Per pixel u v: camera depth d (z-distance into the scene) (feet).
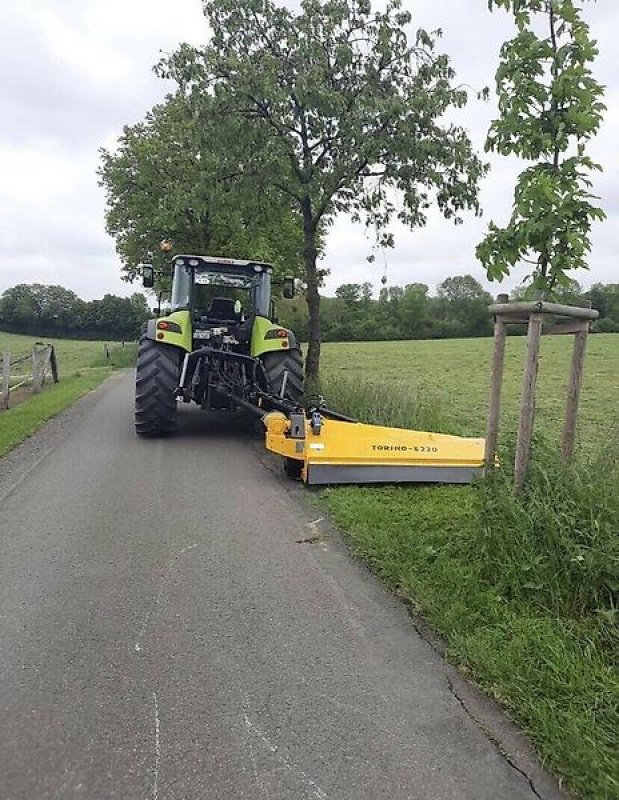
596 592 12.21
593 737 8.96
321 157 40.37
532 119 13.51
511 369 81.66
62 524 18.11
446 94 37.70
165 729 9.37
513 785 8.42
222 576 14.66
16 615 12.69
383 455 21.81
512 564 12.94
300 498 20.97
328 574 14.84
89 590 13.84
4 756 8.78
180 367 31.22
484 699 10.18
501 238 13.89
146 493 21.40
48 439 30.83
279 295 50.11
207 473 24.31
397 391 34.40
